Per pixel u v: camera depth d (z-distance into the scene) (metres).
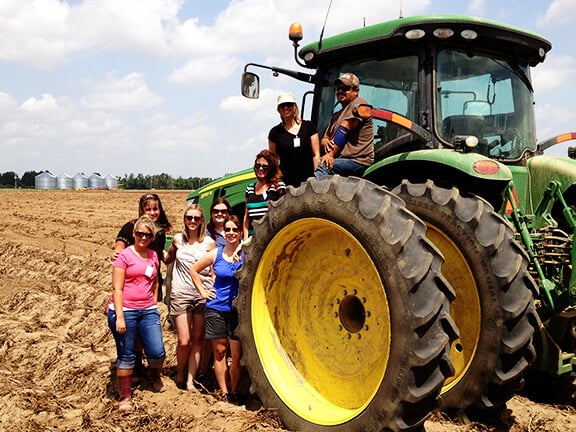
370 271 4.05
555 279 4.55
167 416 4.65
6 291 9.99
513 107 5.30
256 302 4.52
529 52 5.34
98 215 24.52
